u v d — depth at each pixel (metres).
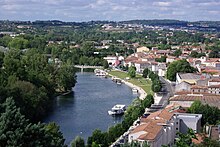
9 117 105.56
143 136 183.25
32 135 107.19
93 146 193.00
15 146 100.62
